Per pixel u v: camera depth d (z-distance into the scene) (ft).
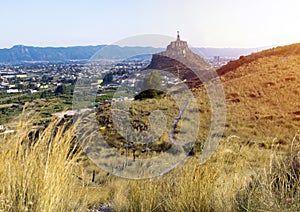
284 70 45.85
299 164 7.68
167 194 8.16
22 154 6.25
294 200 6.24
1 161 5.93
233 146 8.82
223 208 7.11
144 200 8.06
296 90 37.01
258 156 8.39
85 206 7.05
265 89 39.01
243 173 7.73
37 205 5.71
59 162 6.30
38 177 5.97
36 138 6.45
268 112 30.73
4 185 5.78
